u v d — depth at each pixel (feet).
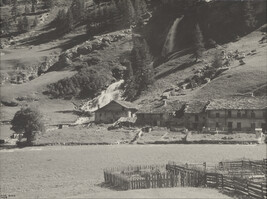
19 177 244.42
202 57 652.48
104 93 650.43
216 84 507.30
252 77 494.18
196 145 347.97
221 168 203.62
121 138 407.64
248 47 639.35
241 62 564.30
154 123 456.45
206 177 174.29
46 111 611.06
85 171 251.39
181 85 572.92
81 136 423.64
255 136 361.71
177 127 434.71
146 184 174.19
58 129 472.03
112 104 506.07
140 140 390.83
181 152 305.12
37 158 320.09
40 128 420.77
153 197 143.43
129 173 204.13
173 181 177.06
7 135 490.49
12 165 293.02
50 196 178.19
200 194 149.18
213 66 580.30
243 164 209.46
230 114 410.11
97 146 379.14
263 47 615.57
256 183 142.72
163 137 393.50
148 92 594.65
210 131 396.37
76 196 158.71
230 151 300.20
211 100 438.40
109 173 201.67
